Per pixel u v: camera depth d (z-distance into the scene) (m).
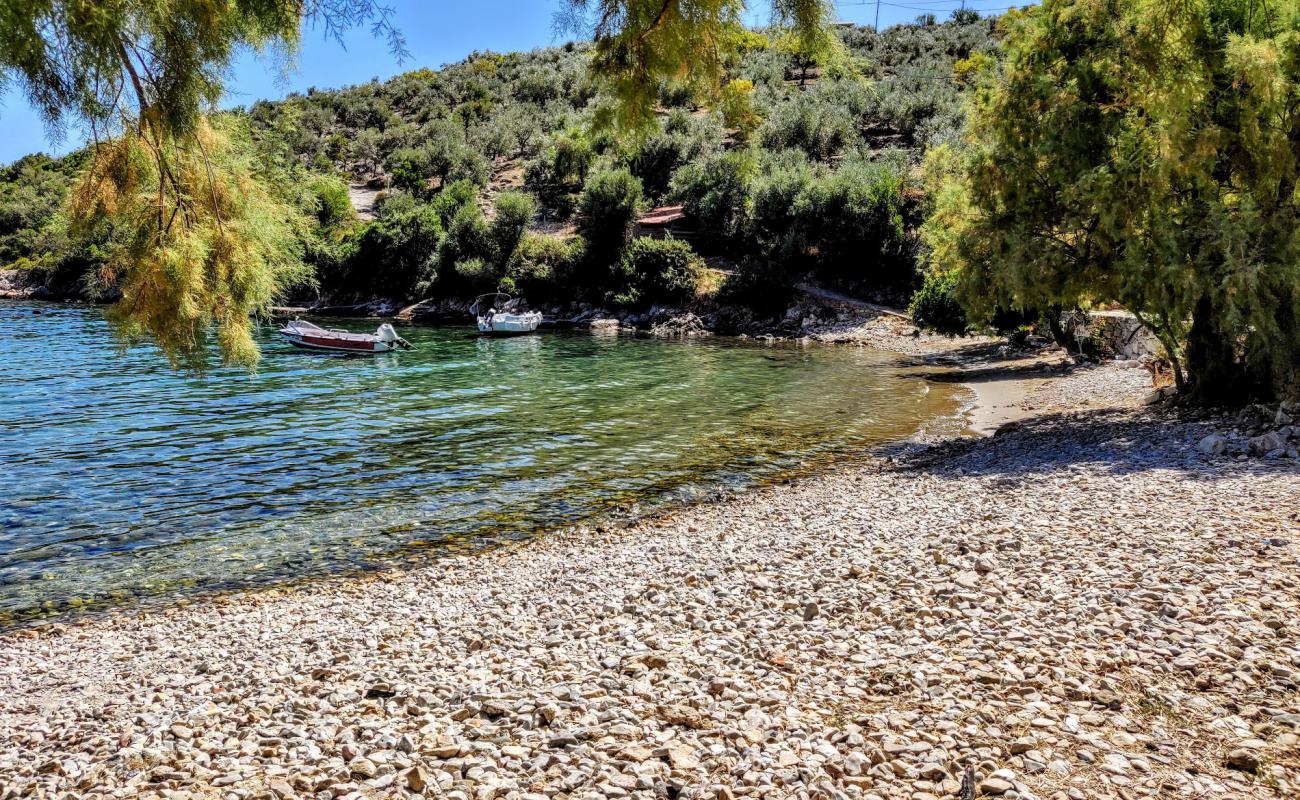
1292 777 4.39
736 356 38.75
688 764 4.94
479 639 7.91
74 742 6.23
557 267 59.84
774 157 63.44
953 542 9.81
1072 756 4.72
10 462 16.94
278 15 3.35
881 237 51.56
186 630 9.23
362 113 108.44
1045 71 17.31
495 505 14.44
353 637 8.47
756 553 10.69
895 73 82.50
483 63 122.81
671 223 62.75
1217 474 12.26
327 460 17.50
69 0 2.87
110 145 3.52
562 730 5.54
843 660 6.48
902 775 4.66
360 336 40.06
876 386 28.70
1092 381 25.50
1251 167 14.85
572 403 25.09
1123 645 6.22
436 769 5.10
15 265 75.62
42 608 10.04
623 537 12.50
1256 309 14.45
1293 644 5.94
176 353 3.97
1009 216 18.61
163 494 14.87
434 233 64.38
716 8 3.68
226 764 5.35
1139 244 15.91
